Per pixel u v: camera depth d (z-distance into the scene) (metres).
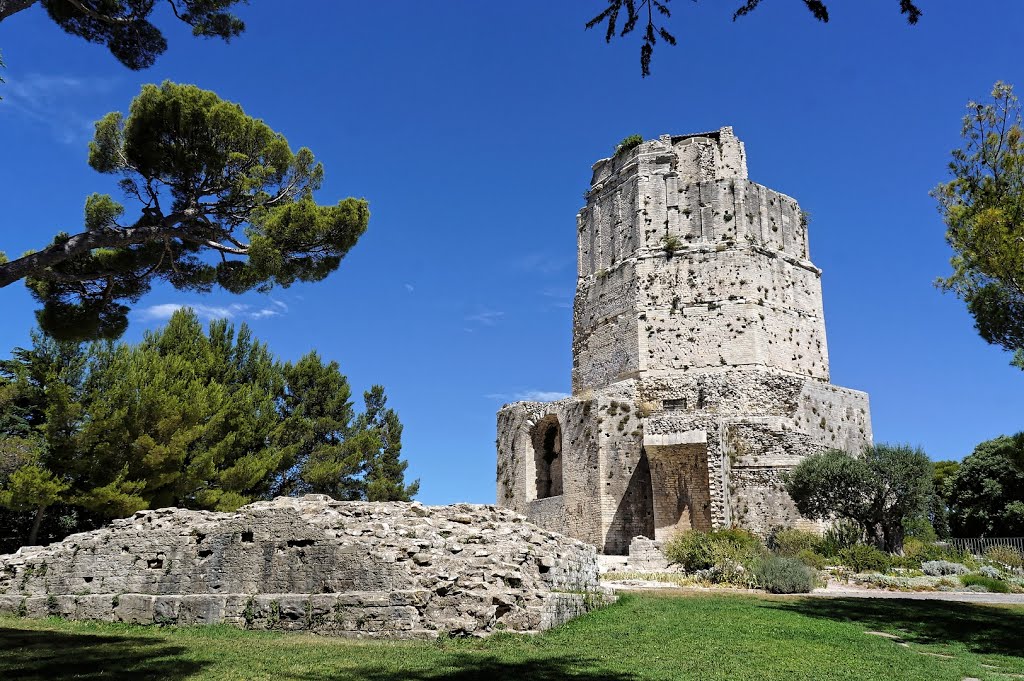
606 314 50.53
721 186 49.12
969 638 19.06
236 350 51.94
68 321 23.66
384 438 61.34
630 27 12.41
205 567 20.75
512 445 52.22
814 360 48.97
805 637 18.08
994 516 62.56
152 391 36.91
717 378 45.41
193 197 22.98
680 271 48.16
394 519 20.64
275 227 21.83
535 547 21.33
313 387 55.25
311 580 18.72
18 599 23.33
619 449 44.91
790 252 50.41
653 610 21.20
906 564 36.31
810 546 36.94
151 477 37.38
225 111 23.03
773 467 41.09
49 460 36.66
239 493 41.78
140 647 16.25
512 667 14.23
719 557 32.06
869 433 49.69
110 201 24.22
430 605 17.30
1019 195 22.41
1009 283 23.42
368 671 13.80
